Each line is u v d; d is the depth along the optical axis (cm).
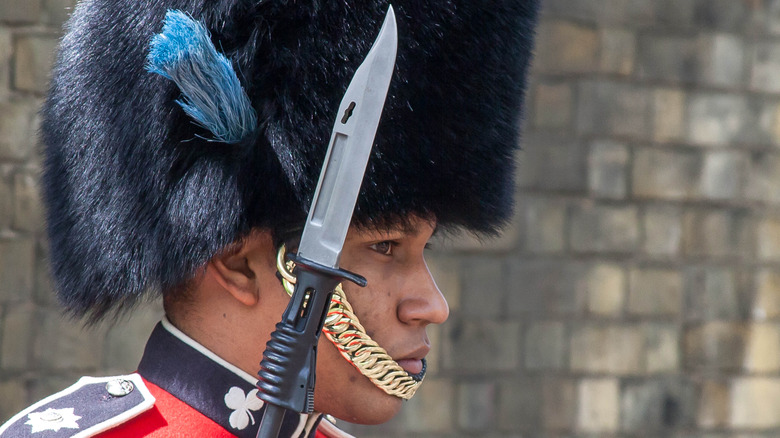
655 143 1487
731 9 1510
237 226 361
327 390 373
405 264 383
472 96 392
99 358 1265
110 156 382
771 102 1530
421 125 378
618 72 1470
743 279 1527
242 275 372
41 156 439
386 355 370
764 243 1530
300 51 367
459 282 1410
